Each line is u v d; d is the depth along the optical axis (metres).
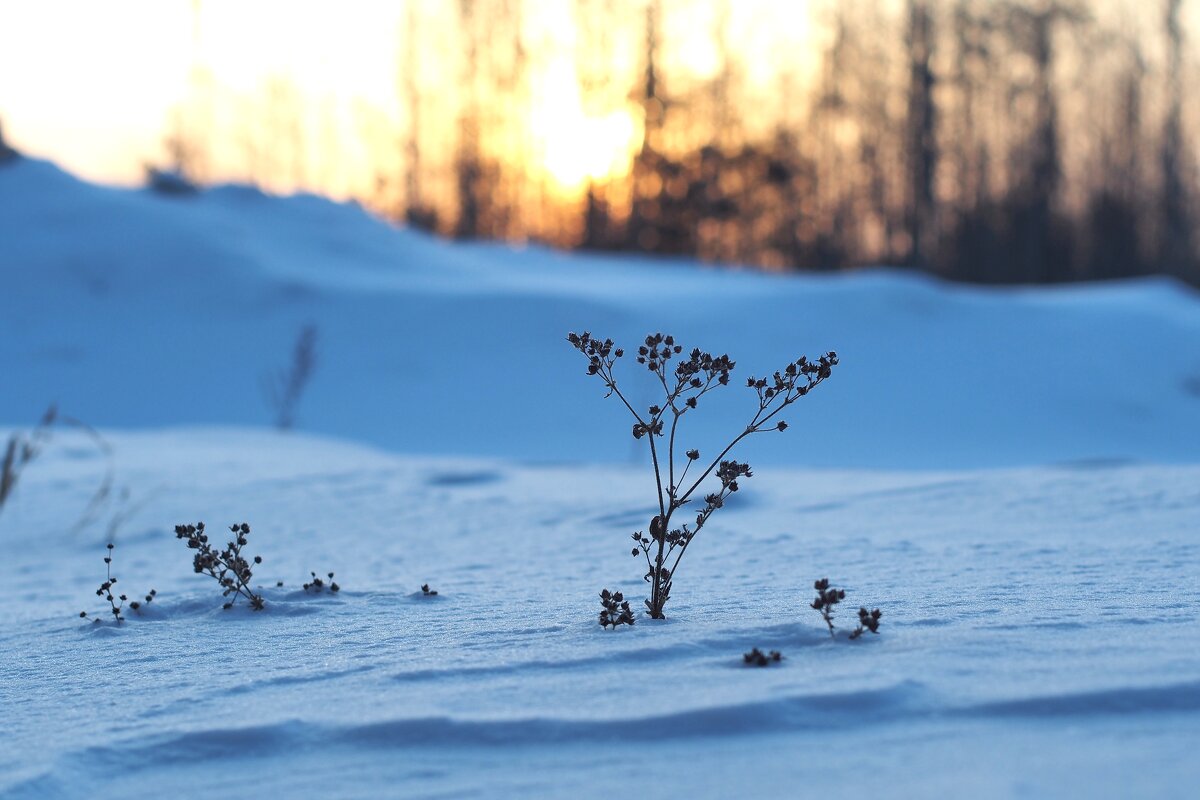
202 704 2.69
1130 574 4.20
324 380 28.14
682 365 3.71
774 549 5.66
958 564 4.77
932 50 47.81
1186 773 1.73
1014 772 1.78
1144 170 51.22
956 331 30.55
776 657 2.71
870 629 3.02
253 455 14.37
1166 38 49.12
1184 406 28.03
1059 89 50.09
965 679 2.36
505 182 53.19
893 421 25.69
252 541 7.50
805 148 51.22
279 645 3.49
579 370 27.78
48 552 7.82
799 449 23.56
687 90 48.91
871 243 52.06
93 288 33.41
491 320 30.22
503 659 2.93
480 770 2.03
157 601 4.76
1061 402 27.34
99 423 26.73
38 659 3.58
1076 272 52.44
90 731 2.49
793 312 30.88
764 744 2.05
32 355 30.05
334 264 36.78
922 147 47.47
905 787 1.76
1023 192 51.38
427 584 4.67
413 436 25.12
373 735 2.24
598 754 2.06
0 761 2.27
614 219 52.03
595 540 6.56
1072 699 2.15
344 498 9.25
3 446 13.83
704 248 51.81
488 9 50.69
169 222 36.47
